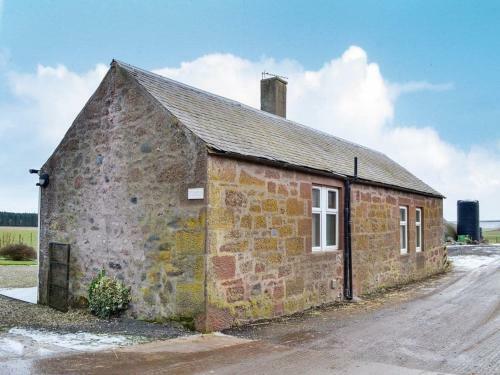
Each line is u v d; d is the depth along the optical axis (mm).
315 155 12102
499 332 8164
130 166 9430
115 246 9633
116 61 9953
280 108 16594
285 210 9805
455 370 6074
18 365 5953
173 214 8539
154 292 8797
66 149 10977
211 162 8156
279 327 8531
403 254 15406
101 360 6273
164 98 9367
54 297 10883
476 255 24750
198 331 8023
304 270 10344
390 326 8656
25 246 23375
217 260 8172
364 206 12922
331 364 6289
